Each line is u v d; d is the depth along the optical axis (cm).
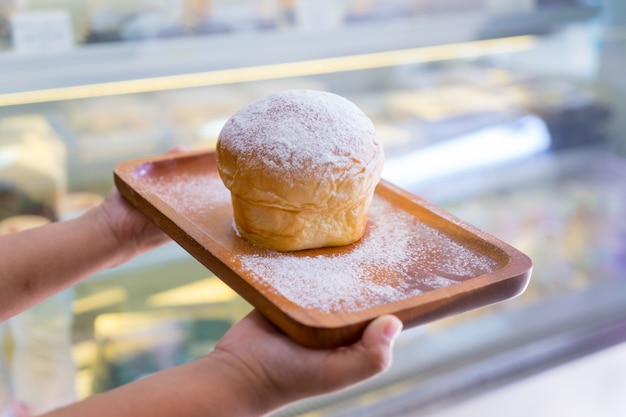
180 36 71
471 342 79
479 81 96
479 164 87
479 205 88
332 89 87
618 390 77
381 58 87
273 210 49
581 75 98
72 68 68
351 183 50
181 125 78
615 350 80
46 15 67
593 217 90
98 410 42
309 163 49
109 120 77
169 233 52
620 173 95
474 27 80
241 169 50
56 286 55
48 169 73
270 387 44
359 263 49
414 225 53
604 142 96
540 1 83
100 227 56
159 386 43
